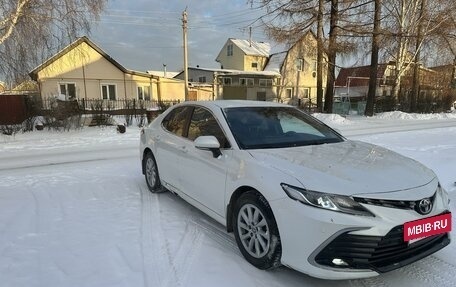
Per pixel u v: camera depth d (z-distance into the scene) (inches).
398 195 110.7
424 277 124.5
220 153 149.7
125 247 145.7
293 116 178.7
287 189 115.2
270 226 120.9
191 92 1563.7
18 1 600.4
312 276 111.9
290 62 1785.2
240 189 136.0
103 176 272.4
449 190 213.0
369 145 163.6
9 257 137.9
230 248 144.8
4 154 410.9
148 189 230.1
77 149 442.9
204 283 119.0
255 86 1807.3
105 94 1341.0
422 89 1264.8
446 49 1128.8
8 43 626.2
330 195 108.5
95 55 1300.4
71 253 140.9
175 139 188.5
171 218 177.5
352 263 107.0
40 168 315.6
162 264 131.6
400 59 1112.2
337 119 857.5
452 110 1333.7
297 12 931.3
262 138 153.6
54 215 183.2
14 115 644.1
